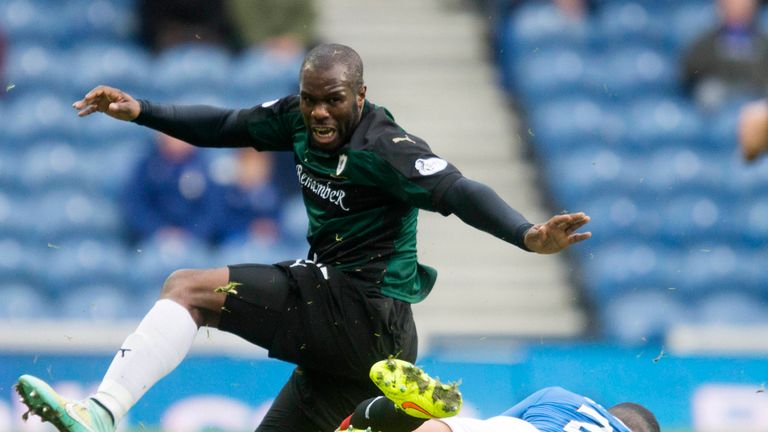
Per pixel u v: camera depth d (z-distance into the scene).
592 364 31.88
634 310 43.31
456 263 45.09
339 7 55.88
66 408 15.49
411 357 18.31
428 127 50.06
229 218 41.31
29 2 51.97
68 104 48.56
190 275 17.31
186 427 30.70
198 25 49.69
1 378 31.00
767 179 47.69
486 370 31.47
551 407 18.66
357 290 17.59
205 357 31.14
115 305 41.31
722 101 48.88
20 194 45.97
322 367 17.89
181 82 48.72
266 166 41.97
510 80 51.94
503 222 16.02
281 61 48.53
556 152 48.62
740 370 32.53
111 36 51.28
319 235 17.98
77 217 44.47
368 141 17.28
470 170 48.62
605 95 50.59
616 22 52.75
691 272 45.06
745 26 49.09
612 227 46.06
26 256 43.38
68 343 31.44
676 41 53.03
